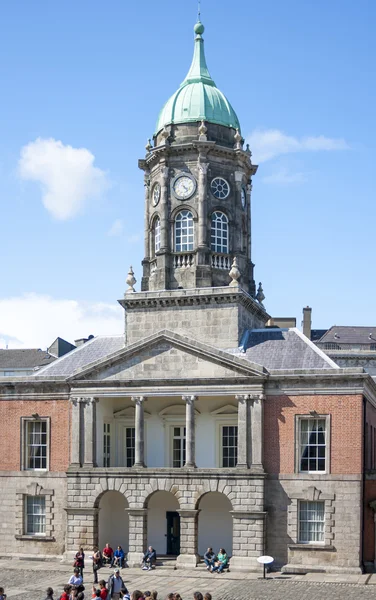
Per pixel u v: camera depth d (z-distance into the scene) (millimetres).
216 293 61156
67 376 61031
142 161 67562
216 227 65000
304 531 55719
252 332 62531
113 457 62969
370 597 46125
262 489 55406
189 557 56219
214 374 57438
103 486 58562
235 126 67375
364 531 55500
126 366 59438
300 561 54938
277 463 56188
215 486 56312
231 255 64938
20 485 61375
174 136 65812
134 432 63219
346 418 55344
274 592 47812
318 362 57969
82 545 58531
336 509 54812
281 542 55469
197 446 60344
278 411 56625
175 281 63969
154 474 57531
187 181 64750
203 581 51719
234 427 60250
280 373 56656
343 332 117188
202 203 63844
